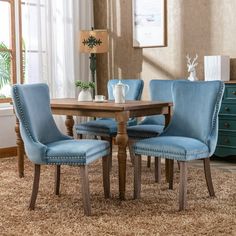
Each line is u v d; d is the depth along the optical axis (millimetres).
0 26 5762
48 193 3803
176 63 5980
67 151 3277
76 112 4102
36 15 5883
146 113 3967
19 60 5887
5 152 5641
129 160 5141
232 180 4223
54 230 2955
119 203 3537
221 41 5566
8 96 5895
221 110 5109
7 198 3668
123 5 6438
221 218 3162
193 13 5781
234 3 5434
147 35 6211
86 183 3262
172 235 2852
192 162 5133
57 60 6199
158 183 4152
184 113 3787
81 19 6480
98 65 6766
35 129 3471
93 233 2898
